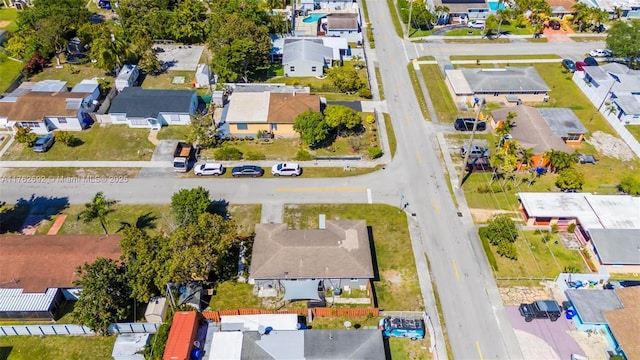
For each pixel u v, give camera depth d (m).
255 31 100.38
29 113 84.00
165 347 51.06
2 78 100.44
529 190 74.88
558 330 55.50
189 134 85.56
